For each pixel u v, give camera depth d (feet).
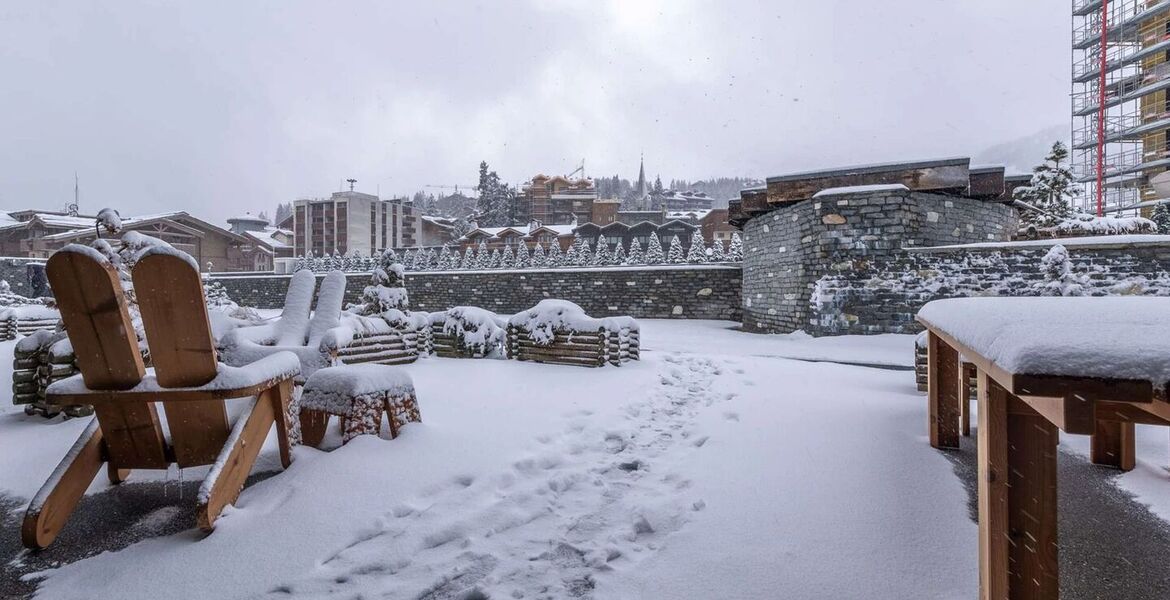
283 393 12.09
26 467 12.80
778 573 8.59
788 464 13.29
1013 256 37.35
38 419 16.81
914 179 41.65
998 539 6.10
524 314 29.27
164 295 9.62
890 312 40.83
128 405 10.31
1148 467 13.55
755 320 55.57
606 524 10.49
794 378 25.04
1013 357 4.77
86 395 9.96
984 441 6.35
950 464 13.20
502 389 21.48
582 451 14.79
